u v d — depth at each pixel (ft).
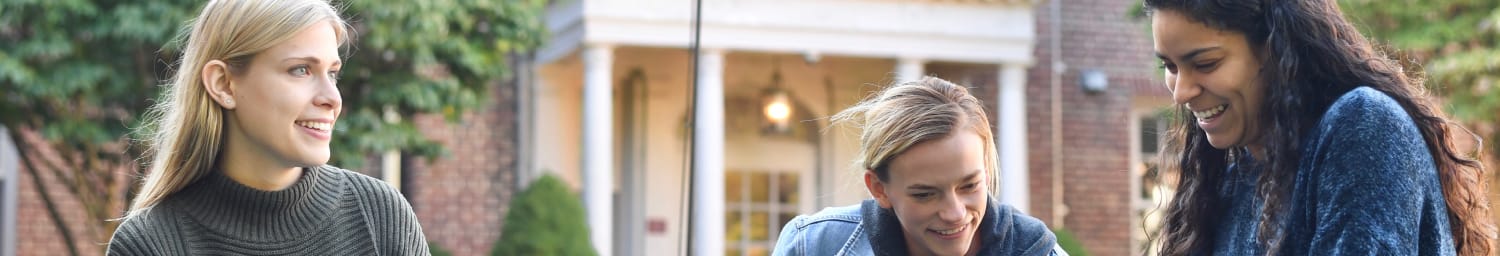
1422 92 6.22
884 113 6.33
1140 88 39.27
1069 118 38.86
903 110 6.23
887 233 6.88
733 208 38.81
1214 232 6.86
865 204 7.05
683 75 37.45
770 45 33.91
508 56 36.65
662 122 37.40
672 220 37.47
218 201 6.46
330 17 6.39
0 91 26.11
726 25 33.42
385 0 26.18
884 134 6.24
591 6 32.53
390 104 27.68
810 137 39.01
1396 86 5.89
